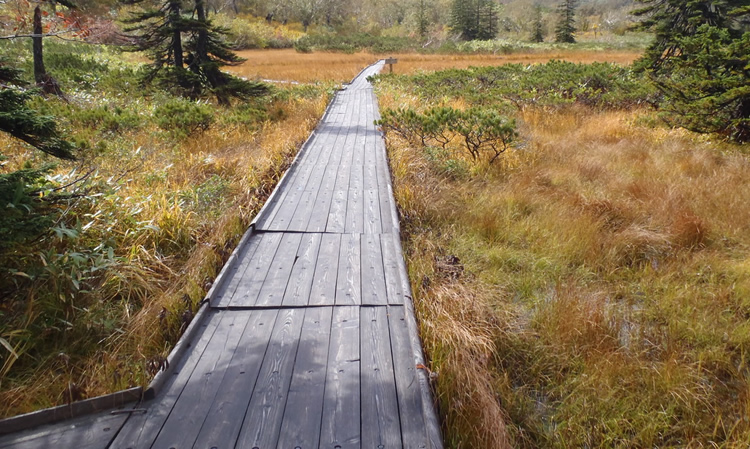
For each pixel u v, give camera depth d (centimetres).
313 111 1291
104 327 328
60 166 610
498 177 709
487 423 241
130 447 223
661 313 370
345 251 451
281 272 407
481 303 357
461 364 277
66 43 2102
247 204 555
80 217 430
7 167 587
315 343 308
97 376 276
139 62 2358
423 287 361
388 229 507
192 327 312
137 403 251
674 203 557
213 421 240
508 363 317
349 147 906
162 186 578
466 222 540
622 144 856
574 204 575
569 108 1238
